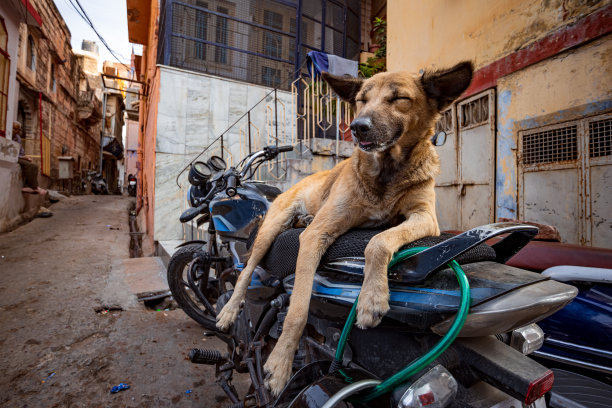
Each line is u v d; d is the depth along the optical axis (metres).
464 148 4.50
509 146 3.83
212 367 2.39
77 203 12.17
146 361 2.45
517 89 3.73
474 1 4.29
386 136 1.33
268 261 1.66
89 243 6.34
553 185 3.38
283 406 1.11
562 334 1.70
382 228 1.42
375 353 1.11
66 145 16.86
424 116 1.46
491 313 0.83
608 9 2.89
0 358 2.43
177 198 6.91
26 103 12.20
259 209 2.24
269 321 1.54
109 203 13.96
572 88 3.20
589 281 1.59
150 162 8.02
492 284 0.88
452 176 4.72
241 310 1.72
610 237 2.93
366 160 1.35
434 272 0.94
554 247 1.81
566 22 3.23
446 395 0.85
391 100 1.40
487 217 4.12
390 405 0.89
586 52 3.08
